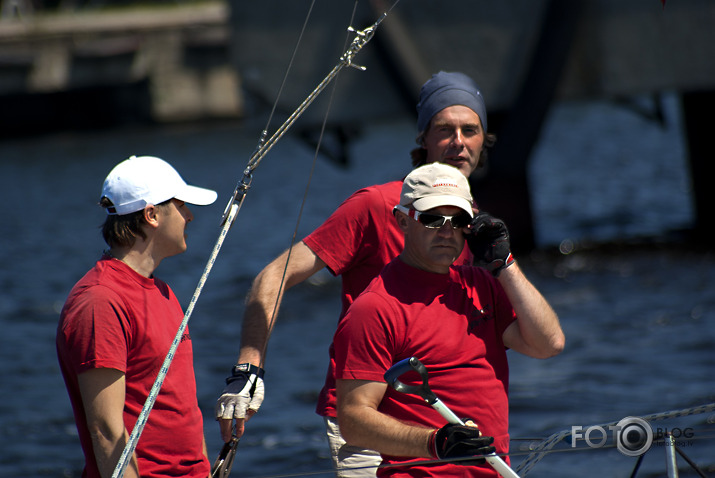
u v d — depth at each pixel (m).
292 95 47.59
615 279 46.12
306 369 33.38
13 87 160.88
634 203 74.56
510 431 24.34
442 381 10.45
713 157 57.41
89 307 10.40
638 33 48.38
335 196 91.94
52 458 24.58
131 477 10.34
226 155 134.12
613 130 137.88
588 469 19.95
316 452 23.45
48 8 191.12
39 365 35.62
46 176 120.06
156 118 172.12
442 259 10.52
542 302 10.96
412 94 46.81
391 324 10.37
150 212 11.02
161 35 169.88
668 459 10.22
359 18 46.69
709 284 42.97
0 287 54.19
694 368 29.84
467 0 47.22
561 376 29.84
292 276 12.56
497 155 49.78
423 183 10.54
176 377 11.09
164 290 11.58
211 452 23.64
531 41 47.75
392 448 10.01
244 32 47.09
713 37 48.06
